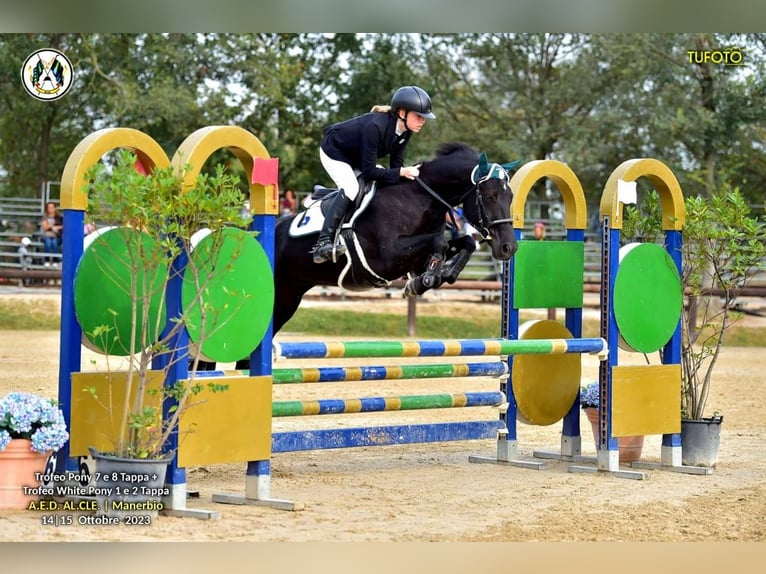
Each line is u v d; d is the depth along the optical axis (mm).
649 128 32719
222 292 7246
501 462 10031
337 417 13508
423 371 9180
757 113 32188
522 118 35406
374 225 9039
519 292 9648
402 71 34094
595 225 35625
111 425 7297
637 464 10047
